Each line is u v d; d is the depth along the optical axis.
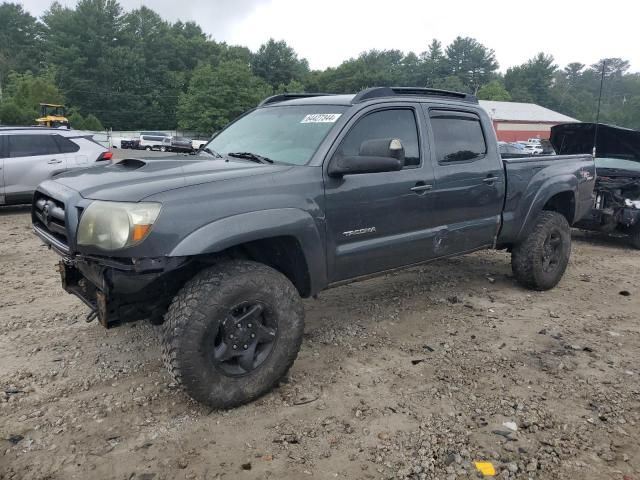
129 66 85.62
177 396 3.49
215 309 3.13
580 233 10.23
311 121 4.14
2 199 9.77
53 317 4.78
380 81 100.88
